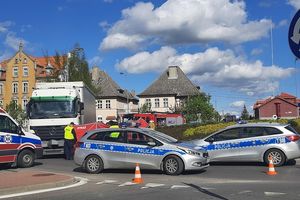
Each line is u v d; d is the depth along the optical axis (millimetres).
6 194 11625
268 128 17688
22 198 10914
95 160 16250
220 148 17938
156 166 15461
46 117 23547
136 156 15750
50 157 24750
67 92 24109
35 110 23688
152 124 35812
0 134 17828
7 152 18016
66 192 11781
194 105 71500
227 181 13383
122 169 17141
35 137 19188
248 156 17656
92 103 30953
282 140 17344
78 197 10906
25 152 18703
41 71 102625
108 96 100875
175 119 56219
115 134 16281
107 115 100875
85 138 16625
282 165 17438
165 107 102125
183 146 15430
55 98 23859
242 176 14562
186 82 104250
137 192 11492
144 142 15781
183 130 34594
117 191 11758
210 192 11203
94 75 103438
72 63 75625
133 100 114938
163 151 15367
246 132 17891
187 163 15094
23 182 13102
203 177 14484
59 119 23562
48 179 13742
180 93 101875
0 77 102062
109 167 16141
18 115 82438
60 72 75375
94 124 24078
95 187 12617
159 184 12945
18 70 100938
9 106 86812
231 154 17828
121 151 15969
